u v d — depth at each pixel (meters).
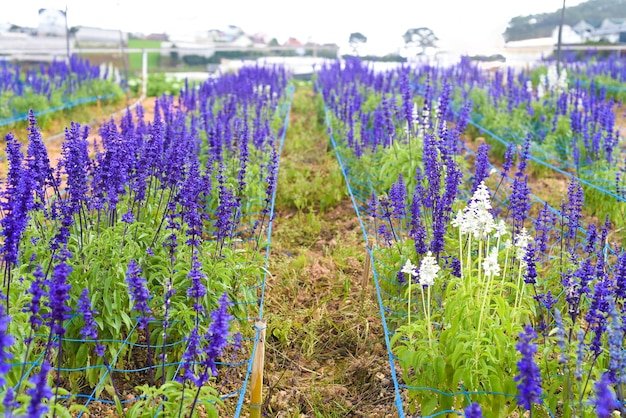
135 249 1.83
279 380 1.91
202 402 1.41
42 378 1.05
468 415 1.17
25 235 1.82
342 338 2.14
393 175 3.05
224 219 2.00
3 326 1.04
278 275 2.54
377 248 2.33
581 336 1.29
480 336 1.50
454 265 1.88
